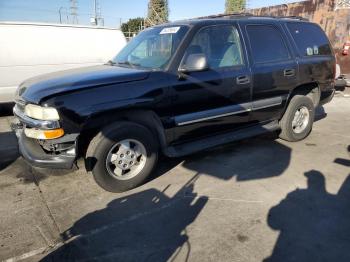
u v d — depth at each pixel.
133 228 3.02
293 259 2.60
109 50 8.41
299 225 3.04
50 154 3.33
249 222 3.08
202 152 4.84
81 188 3.80
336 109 7.98
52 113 3.11
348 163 4.46
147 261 2.59
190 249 2.72
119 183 3.61
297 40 5.07
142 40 4.50
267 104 4.69
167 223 3.09
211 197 3.55
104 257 2.64
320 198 3.52
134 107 3.46
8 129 6.32
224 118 4.27
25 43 7.27
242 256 2.63
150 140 3.71
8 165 4.47
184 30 3.96
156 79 3.60
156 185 3.84
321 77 5.36
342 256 2.63
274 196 3.56
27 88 3.59
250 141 5.35
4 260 2.60
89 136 3.46
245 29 4.45
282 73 4.74
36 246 2.77
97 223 3.10
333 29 9.99
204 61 3.70
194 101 3.90
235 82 4.21
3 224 3.08
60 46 7.71
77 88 3.23
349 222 3.09
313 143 5.30
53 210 3.33
